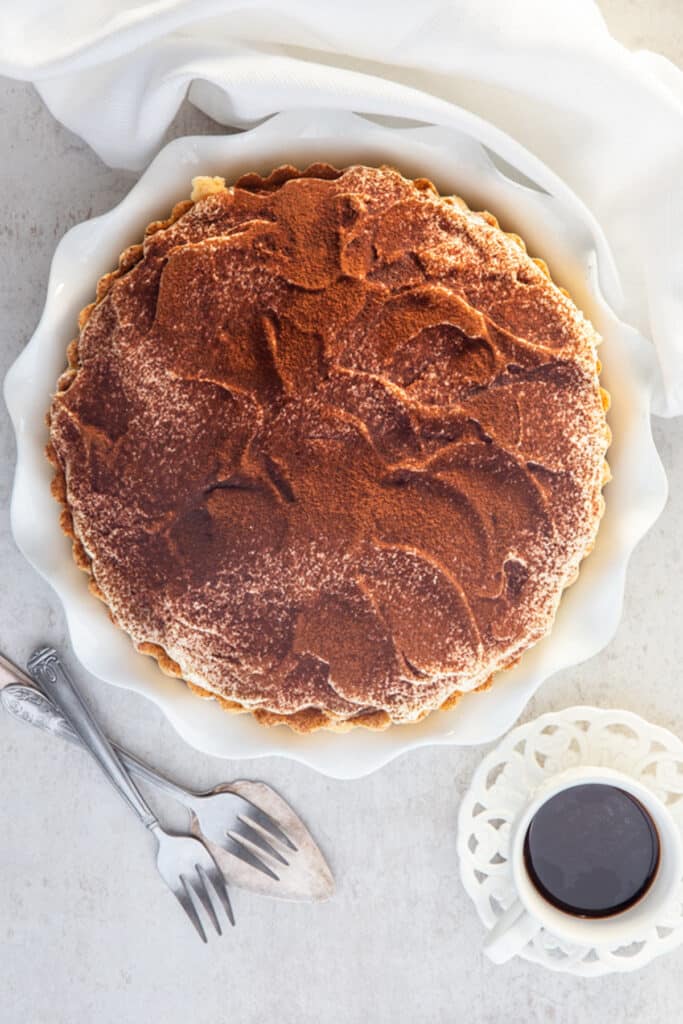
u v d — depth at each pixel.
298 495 0.72
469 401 0.73
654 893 0.79
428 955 0.84
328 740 0.77
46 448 0.75
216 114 0.78
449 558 0.73
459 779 0.84
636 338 0.75
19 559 0.82
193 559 0.74
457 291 0.72
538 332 0.73
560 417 0.74
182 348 0.72
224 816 0.83
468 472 0.73
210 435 0.72
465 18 0.72
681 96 0.76
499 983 0.85
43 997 0.85
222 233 0.72
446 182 0.75
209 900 0.83
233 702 0.76
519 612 0.75
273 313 0.72
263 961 0.85
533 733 0.81
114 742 0.83
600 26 0.73
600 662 0.83
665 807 0.78
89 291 0.74
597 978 0.85
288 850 0.83
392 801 0.84
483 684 0.77
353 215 0.72
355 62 0.75
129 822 0.84
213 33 0.74
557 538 0.74
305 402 0.72
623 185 0.77
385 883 0.84
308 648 0.74
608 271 0.76
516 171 0.79
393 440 0.72
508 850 0.80
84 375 0.73
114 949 0.84
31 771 0.84
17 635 0.82
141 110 0.75
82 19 0.72
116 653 0.76
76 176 0.80
